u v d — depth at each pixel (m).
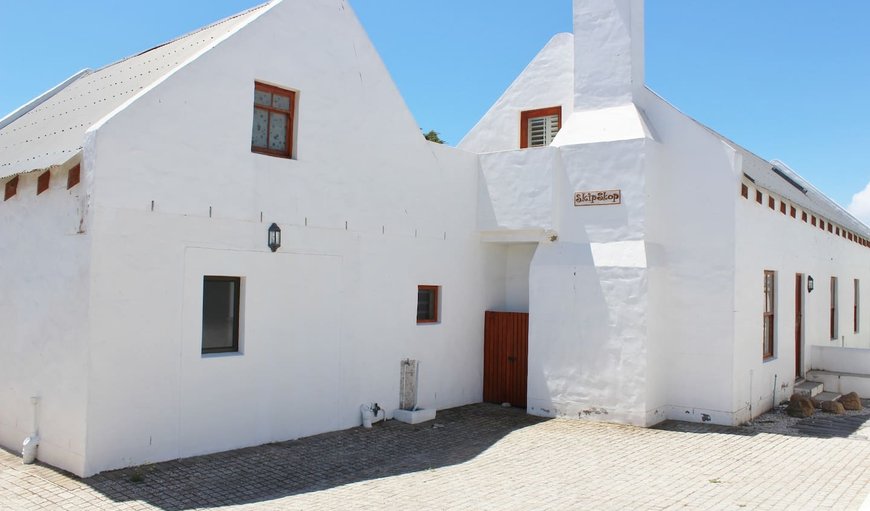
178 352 8.45
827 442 10.12
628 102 12.15
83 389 7.62
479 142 15.48
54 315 8.16
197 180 8.65
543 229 12.37
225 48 8.99
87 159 7.75
